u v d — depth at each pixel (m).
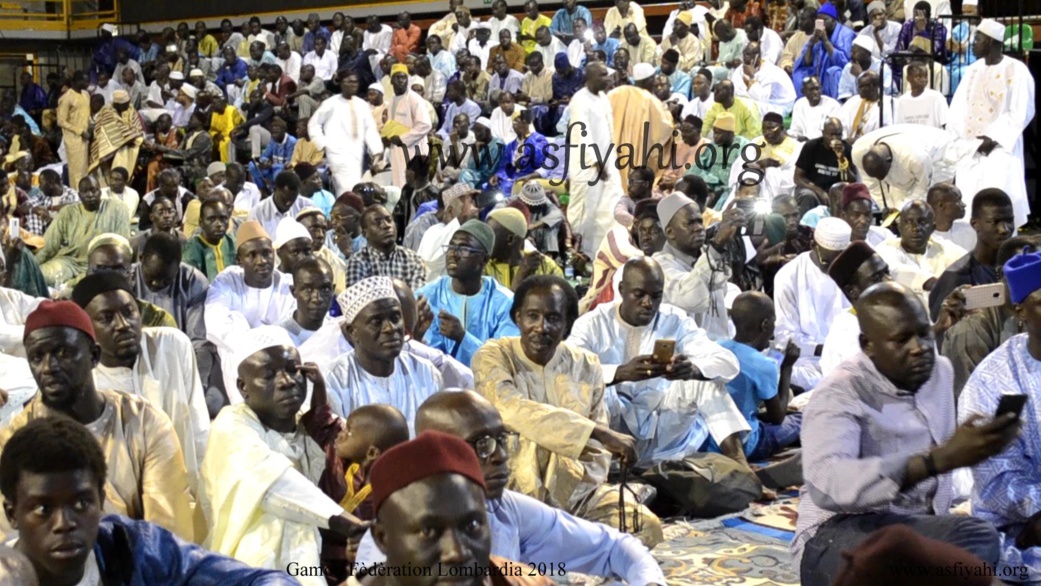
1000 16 13.10
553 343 4.60
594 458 4.58
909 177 9.12
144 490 3.78
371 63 17.86
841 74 13.45
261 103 16.73
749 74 13.67
